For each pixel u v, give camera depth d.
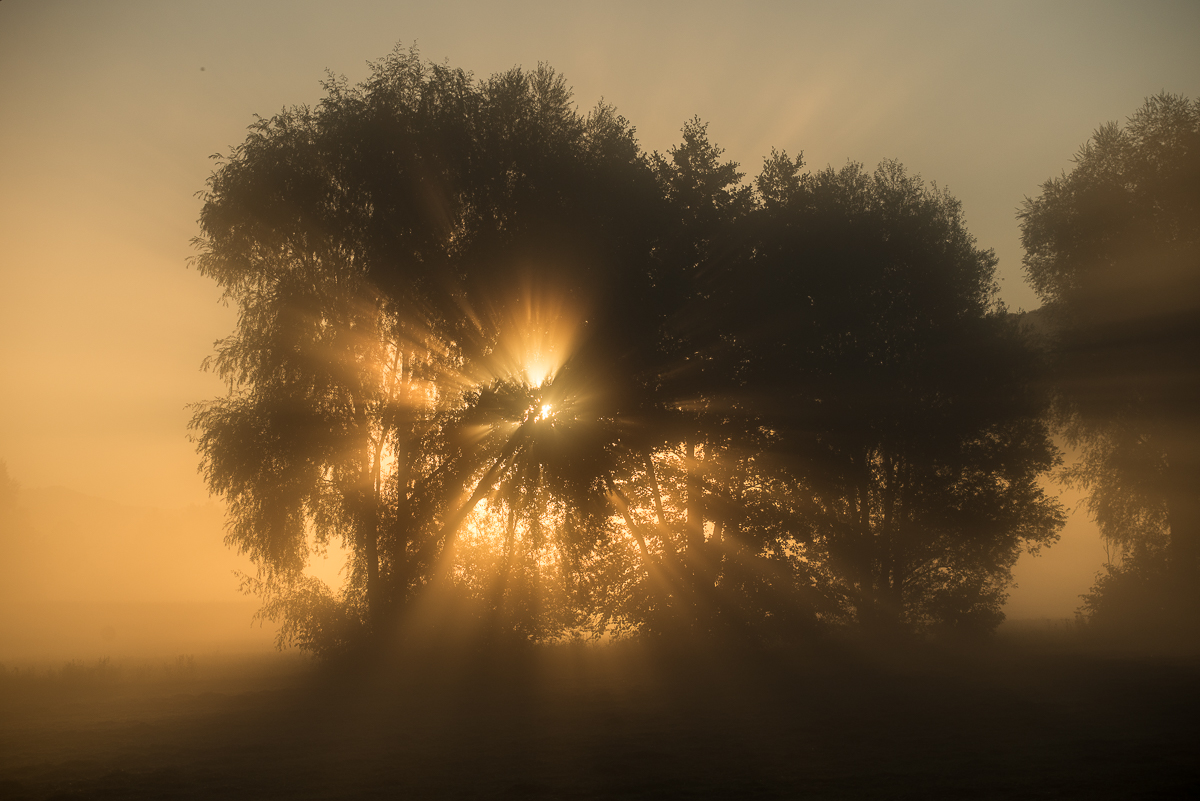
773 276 34.69
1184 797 10.51
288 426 28.44
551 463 29.30
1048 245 42.31
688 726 17.33
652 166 33.59
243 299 29.98
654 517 33.09
